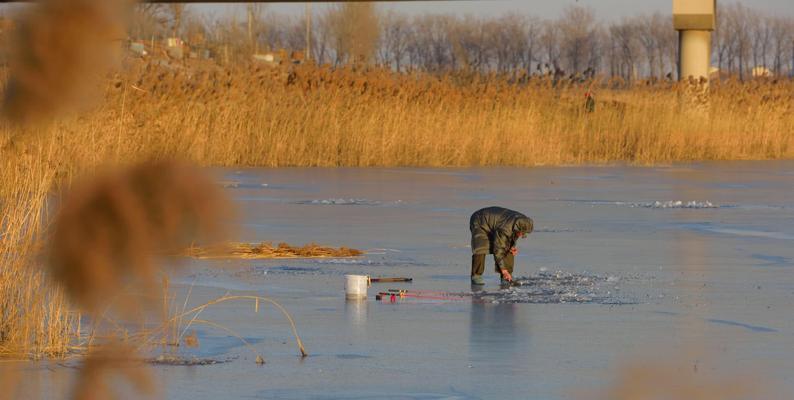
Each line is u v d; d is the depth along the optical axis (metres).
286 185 93.81
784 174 115.50
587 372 24.70
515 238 40.91
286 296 37.12
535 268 45.28
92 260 3.85
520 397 22.27
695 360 25.89
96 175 3.92
